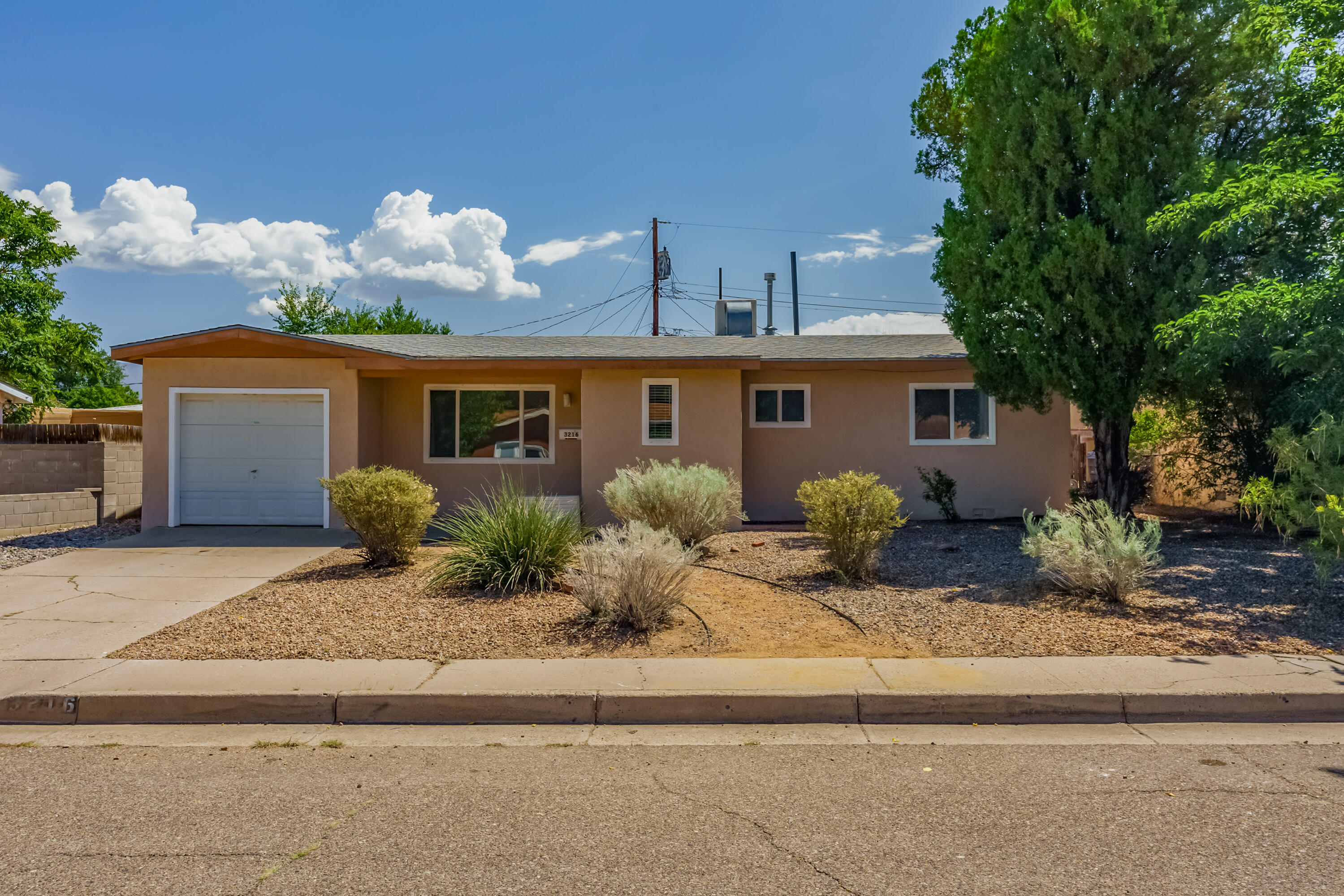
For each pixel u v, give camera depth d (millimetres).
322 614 7301
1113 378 11219
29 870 3266
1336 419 8602
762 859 3350
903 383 14969
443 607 7523
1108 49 11188
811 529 8930
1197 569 9000
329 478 12625
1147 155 11039
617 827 3664
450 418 14828
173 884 3154
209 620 7145
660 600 6910
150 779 4254
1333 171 9070
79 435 14891
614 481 12516
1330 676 5527
